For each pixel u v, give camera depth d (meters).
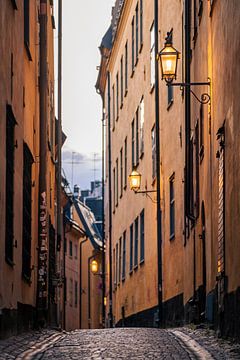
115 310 45.66
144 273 33.25
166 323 27.42
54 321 27.94
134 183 30.91
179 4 25.81
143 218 34.69
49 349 14.16
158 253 28.31
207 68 18.59
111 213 48.59
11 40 16.80
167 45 19.06
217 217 16.31
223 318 14.78
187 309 22.48
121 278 42.34
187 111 22.80
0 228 14.77
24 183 19.86
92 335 18.36
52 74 33.66
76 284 68.25
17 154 17.95
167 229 27.83
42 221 22.45
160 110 29.92
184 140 23.80
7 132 16.23
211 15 17.59
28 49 20.52
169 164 27.62
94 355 12.98
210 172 17.91
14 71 17.41
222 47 15.55
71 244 65.44
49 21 31.22
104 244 55.00
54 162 34.03
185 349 13.75
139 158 36.03
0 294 14.70
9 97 16.33
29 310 20.34
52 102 33.22
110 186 48.66
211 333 16.64
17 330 17.47
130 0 39.44
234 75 13.65
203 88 19.55
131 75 39.34
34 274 22.08
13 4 16.81
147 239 32.72
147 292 32.16
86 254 77.69
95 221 90.94
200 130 20.62
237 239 13.16
